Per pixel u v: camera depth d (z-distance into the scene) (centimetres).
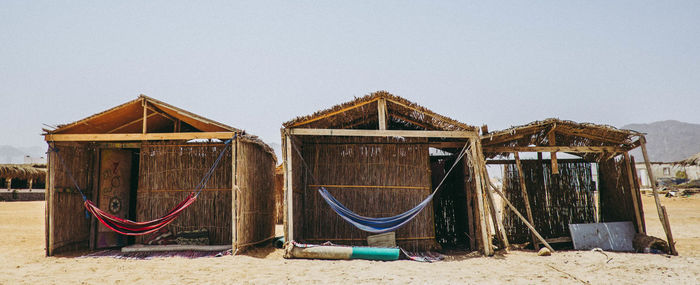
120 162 956
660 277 624
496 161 998
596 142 959
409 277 624
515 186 966
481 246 864
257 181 956
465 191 971
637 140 910
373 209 909
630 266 702
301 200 912
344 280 601
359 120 964
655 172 3603
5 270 671
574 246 898
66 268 688
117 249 902
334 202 820
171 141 906
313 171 925
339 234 902
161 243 849
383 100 847
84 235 909
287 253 781
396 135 842
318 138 937
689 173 3441
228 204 884
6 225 1314
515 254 840
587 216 980
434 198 1098
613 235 905
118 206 938
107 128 915
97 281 592
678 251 861
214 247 841
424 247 901
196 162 898
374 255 773
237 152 823
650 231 1181
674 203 2294
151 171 896
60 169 845
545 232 952
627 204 942
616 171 971
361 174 924
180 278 610
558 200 976
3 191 2903
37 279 603
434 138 1000
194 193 849
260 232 967
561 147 916
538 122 885
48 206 813
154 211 883
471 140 877
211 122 835
